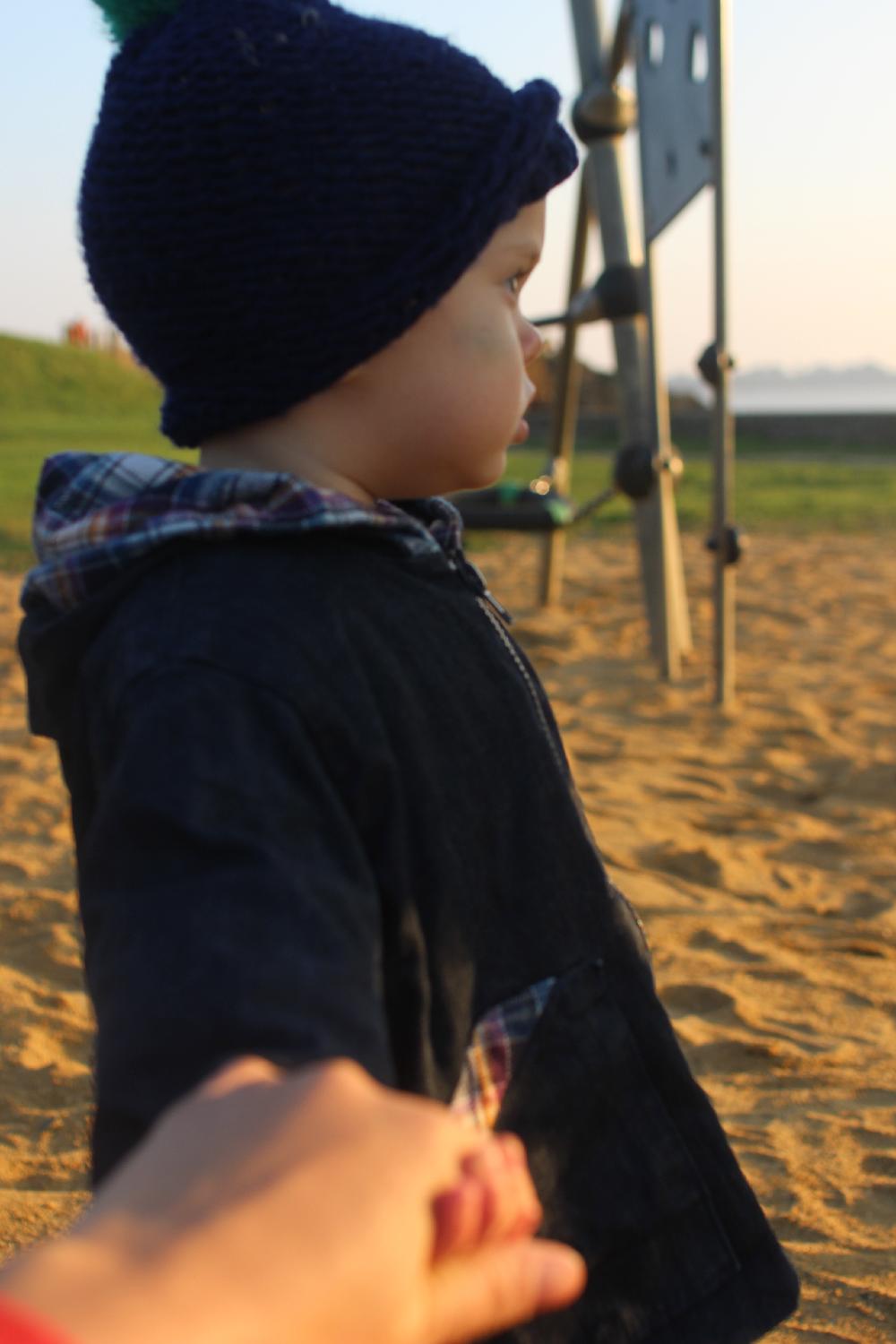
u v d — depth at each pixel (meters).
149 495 0.85
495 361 0.93
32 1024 2.54
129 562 0.83
